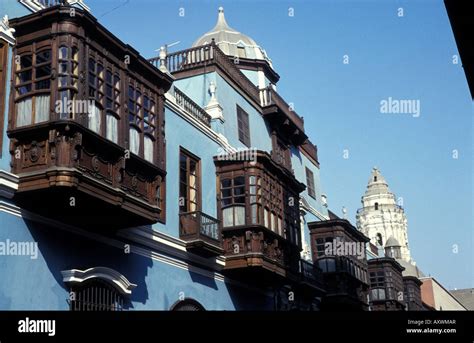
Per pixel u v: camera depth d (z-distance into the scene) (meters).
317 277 23.31
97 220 13.12
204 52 21.33
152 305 14.73
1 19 12.63
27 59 12.84
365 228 62.06
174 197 16.58
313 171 30.30
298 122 26.86
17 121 12.34
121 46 14.01
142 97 14.92
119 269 13.90
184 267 16.41
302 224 26.88
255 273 18.53
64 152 11.77
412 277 41.88
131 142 14.16
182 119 17.70
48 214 12.30
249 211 18.52
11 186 11.59
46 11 12.55
